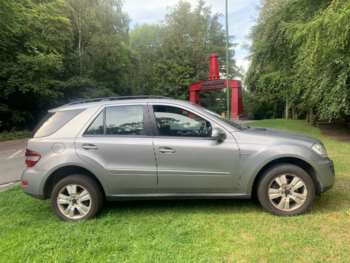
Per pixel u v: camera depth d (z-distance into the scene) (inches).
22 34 805.9
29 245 153.3
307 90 526.6
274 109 1641.2
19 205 215.5
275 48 671.8
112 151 182.7
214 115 190.5
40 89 848.9
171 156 181.2
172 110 189.0
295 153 177.8
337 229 158.4
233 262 132.3
